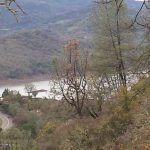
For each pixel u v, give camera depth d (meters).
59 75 33.16
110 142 18.53
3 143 57.12
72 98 32.81
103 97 32.16
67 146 21.39
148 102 19.25
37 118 80.44
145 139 15.46
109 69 32.22
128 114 19.47
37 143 27.11
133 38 30.56
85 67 33.16
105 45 32.34
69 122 28.30
